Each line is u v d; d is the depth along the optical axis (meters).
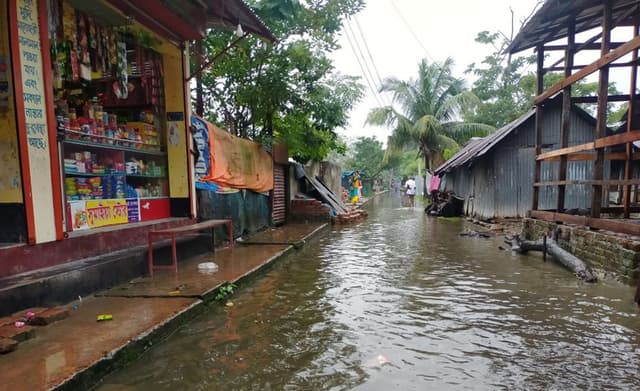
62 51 5.02
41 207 4.25
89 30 5.38
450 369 3.24
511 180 13.47
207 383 3.02
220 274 5.70
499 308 4.73
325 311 4.66
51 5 4.53
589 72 6.90
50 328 3.57
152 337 3.58
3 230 4.13
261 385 3.00
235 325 4.21
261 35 7.66
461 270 6.79
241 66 10.34
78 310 4.07
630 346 3.65
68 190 5.05
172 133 7.21
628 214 7.84
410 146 26.67
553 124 13.30
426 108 25.17
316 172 18.02
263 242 8.77
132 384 2.98
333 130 11.98
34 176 4.17
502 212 13.45
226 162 8.65
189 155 7.17
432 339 3.83
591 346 3.66
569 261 6.60
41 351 3.10
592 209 6.76
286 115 11.84
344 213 15.09
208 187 7.91
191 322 4.25
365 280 6.12
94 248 5.04
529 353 3.52
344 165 46.53
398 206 25.69
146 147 6.81
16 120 4.03
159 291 4.75
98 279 4.69
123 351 3.21
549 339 3.82
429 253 8.46
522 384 3.00
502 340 3.80
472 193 16.03
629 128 8.09
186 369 3.22
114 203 5.88
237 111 11.45
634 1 7.14
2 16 3.99
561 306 4.78
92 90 6.14
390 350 3.60
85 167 5.35
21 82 4.06
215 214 8.11
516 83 24.33
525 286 5.70
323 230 12.23
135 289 4.84
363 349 3.62
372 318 4.42
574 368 3.24
